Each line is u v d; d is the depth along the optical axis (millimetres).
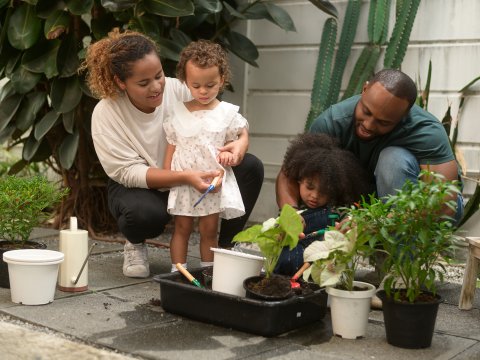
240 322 2100
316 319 2246
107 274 2816
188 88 2734
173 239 2713
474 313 2445
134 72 2492
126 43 2508
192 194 2637
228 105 2732
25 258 2289
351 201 2547
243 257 2195
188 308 2211
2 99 3613
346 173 2512
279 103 3980
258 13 3744
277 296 2088
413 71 3578
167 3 3295
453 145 3418
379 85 2434
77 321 2168
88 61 2652
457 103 3473
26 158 3568
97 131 2678
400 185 2531
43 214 2670
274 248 2148
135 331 2088
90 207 3799
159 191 2754
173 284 2209
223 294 2102
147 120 2705
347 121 2715
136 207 2625
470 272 2459
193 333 2086
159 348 1942
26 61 3416
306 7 3869
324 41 3695
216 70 2584
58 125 3721
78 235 2492
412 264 1975
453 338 2137
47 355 1883
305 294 2156
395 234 1979
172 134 2691
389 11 3619
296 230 2078
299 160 2535
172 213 2635
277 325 2070
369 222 1989
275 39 3975
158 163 2781
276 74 3982
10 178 2652
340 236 2064
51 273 2332
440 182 1962
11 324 2109
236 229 2957
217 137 2664
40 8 3395
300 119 3914
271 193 4000
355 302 2066
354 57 3744
